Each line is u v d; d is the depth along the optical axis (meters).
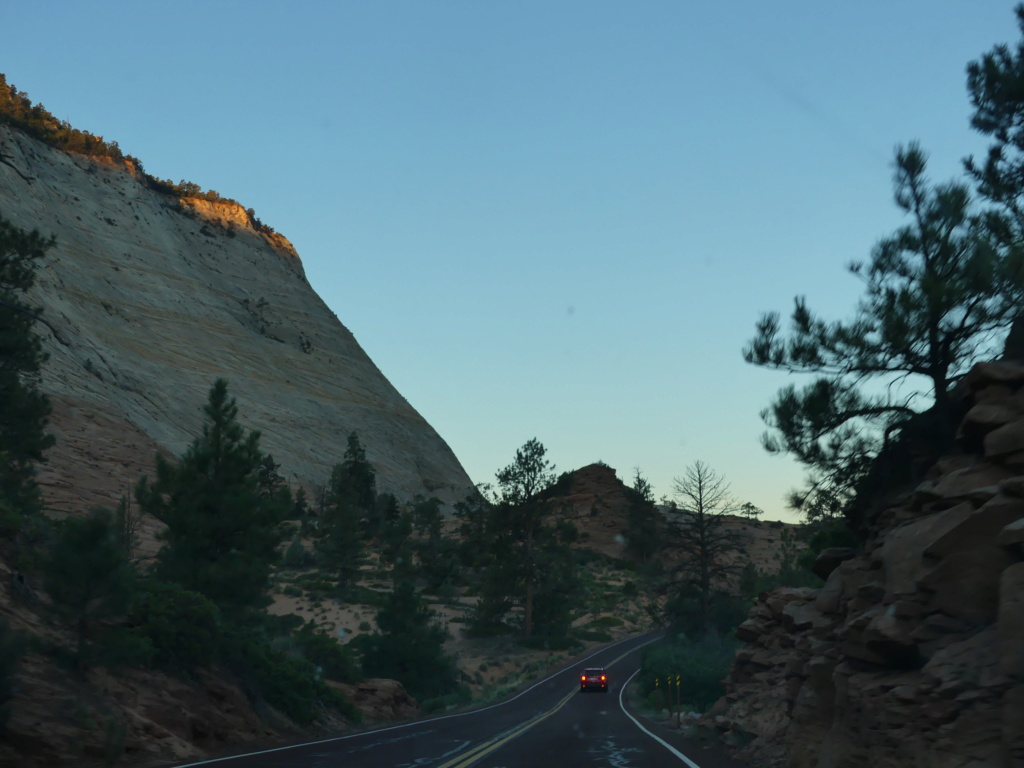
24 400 33.19
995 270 12.38
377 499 149.00
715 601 55.47
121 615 16.56
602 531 147.12
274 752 17.48
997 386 10.70
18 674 14.93
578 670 66.75
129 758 15.14
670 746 18.83
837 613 14.03
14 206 157.38
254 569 25.66
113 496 81.06
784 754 14.09
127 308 162.62
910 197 13.86
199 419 138.88
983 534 9.48
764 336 14.45
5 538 20.11
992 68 16.62
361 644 49.06
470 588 101.31
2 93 198.38
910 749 8.69
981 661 8.42
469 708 42.75
